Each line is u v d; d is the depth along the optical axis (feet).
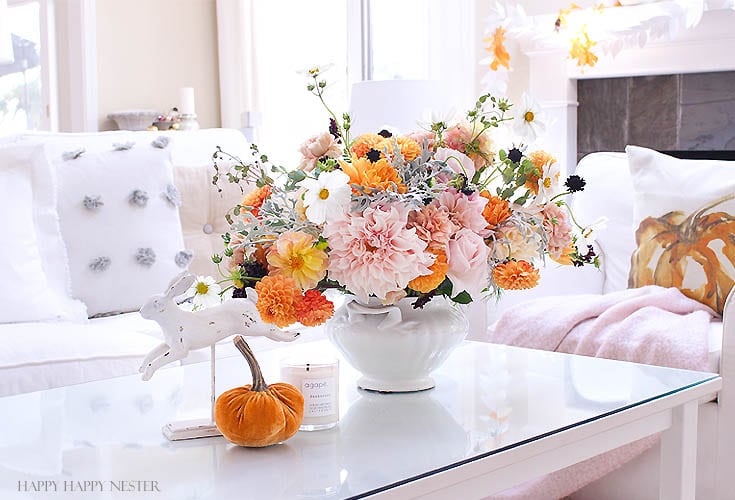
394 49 15.23
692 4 11.19
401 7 15.03
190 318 4.38
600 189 10.19
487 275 4.92
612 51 12.10
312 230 4.74
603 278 10.03
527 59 13.58
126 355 7.41
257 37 18.26
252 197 5.03
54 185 8.84
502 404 4.93
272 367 6.01
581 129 13.19
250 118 16.02
